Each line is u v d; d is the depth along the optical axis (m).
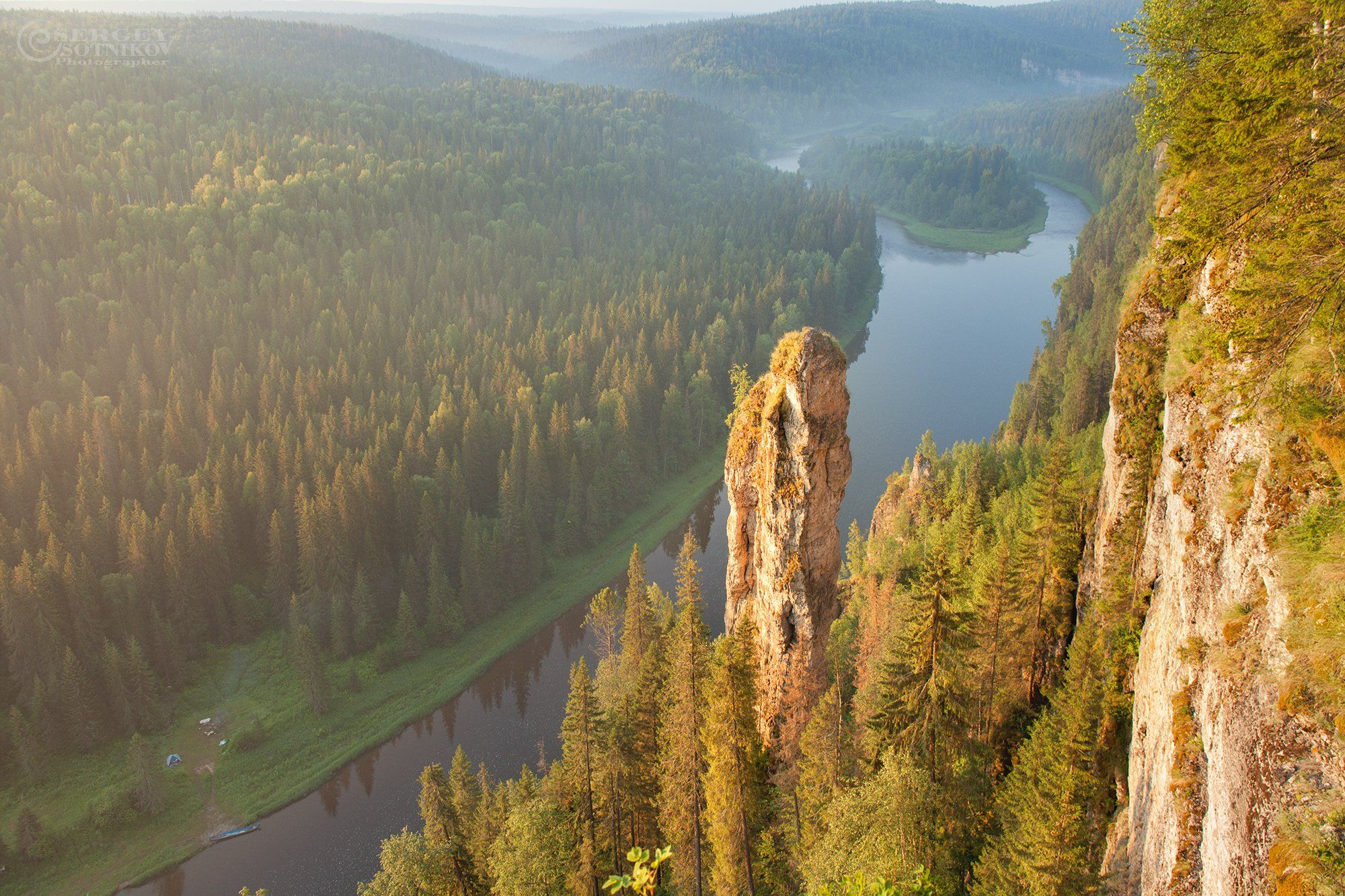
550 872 50.66
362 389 160.38
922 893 35.84
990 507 100.44
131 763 91.88
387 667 111.25
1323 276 24.31
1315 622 20.36
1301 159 26.59
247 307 181.50
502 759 98.31
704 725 49.94
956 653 46.66
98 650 102.81
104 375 155.38
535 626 121.06
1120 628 45.53
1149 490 47.50
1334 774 18.36
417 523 127.00
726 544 142.88
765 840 50.31
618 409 157.12
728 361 196.88
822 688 54.31
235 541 120.94
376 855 85.75
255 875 83.88
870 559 99.44
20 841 83.94
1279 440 24.25
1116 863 33.22
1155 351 47.19
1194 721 25.66
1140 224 185.00
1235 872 20.44
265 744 99.31
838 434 50.38
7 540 109.06
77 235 199.38
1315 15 26.28
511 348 181.00
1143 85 36.41
